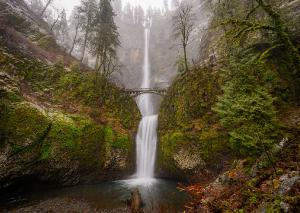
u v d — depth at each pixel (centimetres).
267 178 693
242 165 944
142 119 2797
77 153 1856
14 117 1527
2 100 1514
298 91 1393
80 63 3666
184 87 2181
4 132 1449
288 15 1516
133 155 2394
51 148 1688
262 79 1352
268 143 895
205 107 1858
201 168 1697
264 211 545
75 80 2414
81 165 1889
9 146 1453
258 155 943
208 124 1770
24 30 3416
